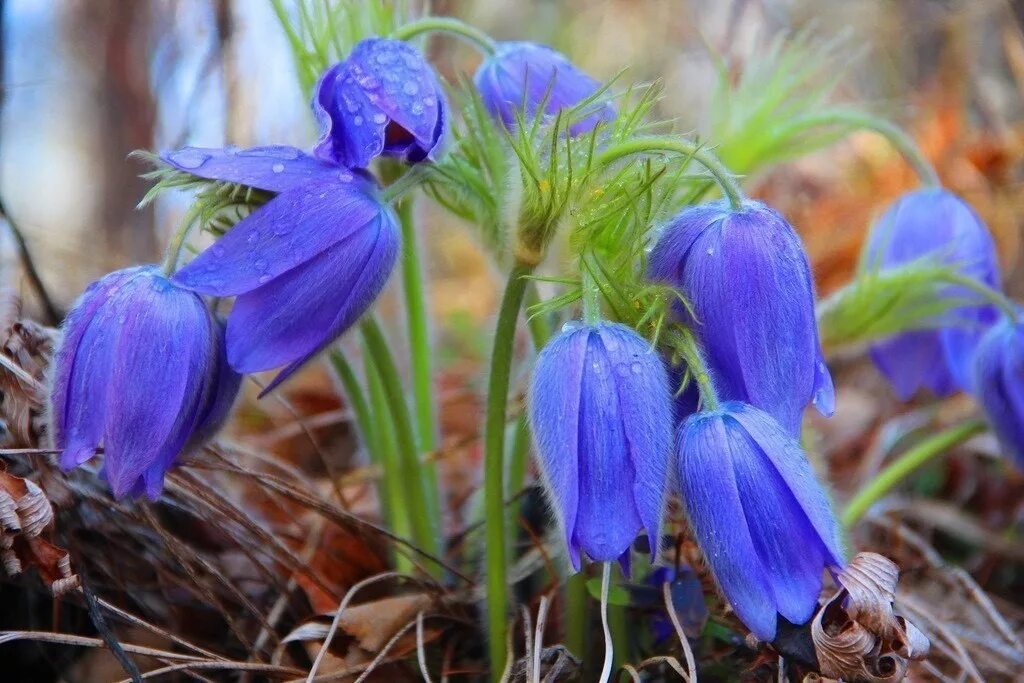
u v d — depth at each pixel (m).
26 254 0.41
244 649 0.39
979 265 0.42
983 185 0.60
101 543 0.39
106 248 0.60
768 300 0.33
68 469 0.33
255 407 0.52
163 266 0.34
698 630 0.36
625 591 0.36
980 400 0.41
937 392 0.43
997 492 0.49
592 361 0.32
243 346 0.33
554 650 0.36
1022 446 0.41
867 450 0.53
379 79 0.34
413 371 0.41
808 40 0.63
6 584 0.39
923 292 0.41
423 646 0.38
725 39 0.62
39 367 0.38
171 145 0.54
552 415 0.33
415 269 0.41
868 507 0.42
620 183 0.34
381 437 0.41
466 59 0.67
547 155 0.35
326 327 0.33
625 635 0.37
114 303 0.33
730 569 0.32
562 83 0.38
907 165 0.63
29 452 0.36
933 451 0.42
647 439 0.32
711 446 0.33
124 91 0.62
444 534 0.43
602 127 0.35
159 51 0.61
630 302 0.34
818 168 0.71
